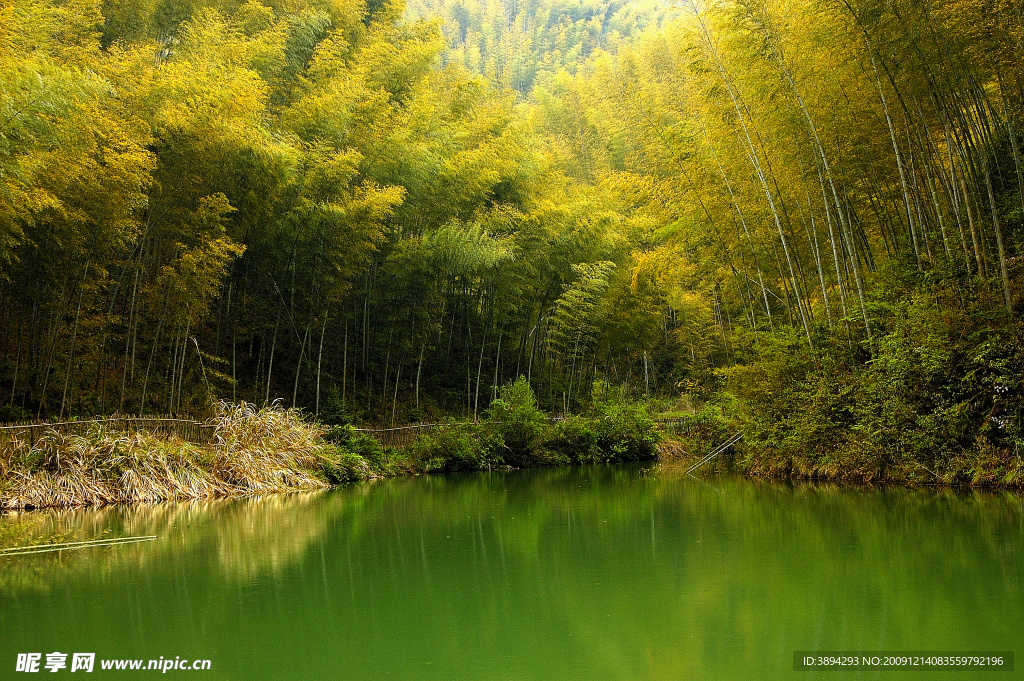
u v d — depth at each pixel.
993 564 5.09
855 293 11.67
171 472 9.48
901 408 9.82
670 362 27.91
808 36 10.32
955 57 8.91
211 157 10.12
